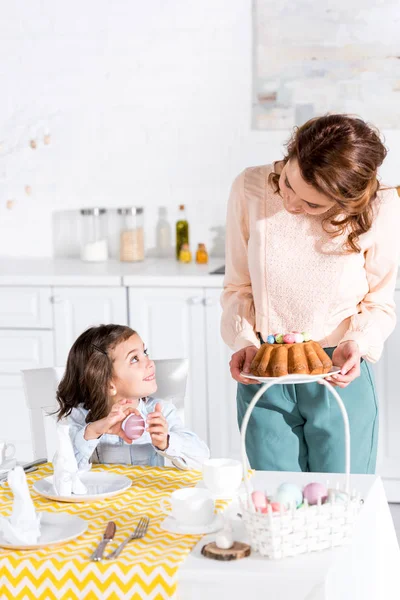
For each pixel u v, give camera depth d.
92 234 4.41
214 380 3.92
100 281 3.94
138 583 1.51
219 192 4.42
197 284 3.86
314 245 2.21
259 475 2.01
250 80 4.30
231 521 1.72
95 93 4.46
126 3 4.37
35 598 1.54
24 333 4.06
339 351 2.18
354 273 2.23
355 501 1.62
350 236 2.17
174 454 2.13
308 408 2.25
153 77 4.40
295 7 4.18
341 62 4.17
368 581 1.76
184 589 1.51
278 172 2.22
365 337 2.18
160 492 1.93
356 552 1.67
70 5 4.41
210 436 3.96
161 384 2.56
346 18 4.13
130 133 4.46
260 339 2.34
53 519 1.73
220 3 4.27
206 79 4.35
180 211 4.46
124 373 2.32
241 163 4.38
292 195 2.02
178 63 4.37
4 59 4.51
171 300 3.90
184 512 1.67
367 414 2.28
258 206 2.25
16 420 4.13
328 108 4.22
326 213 2.17
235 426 3.94
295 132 2.08
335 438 2.25
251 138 4.35
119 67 4.42
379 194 2.19
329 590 1.50
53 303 4.02
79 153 4.53
